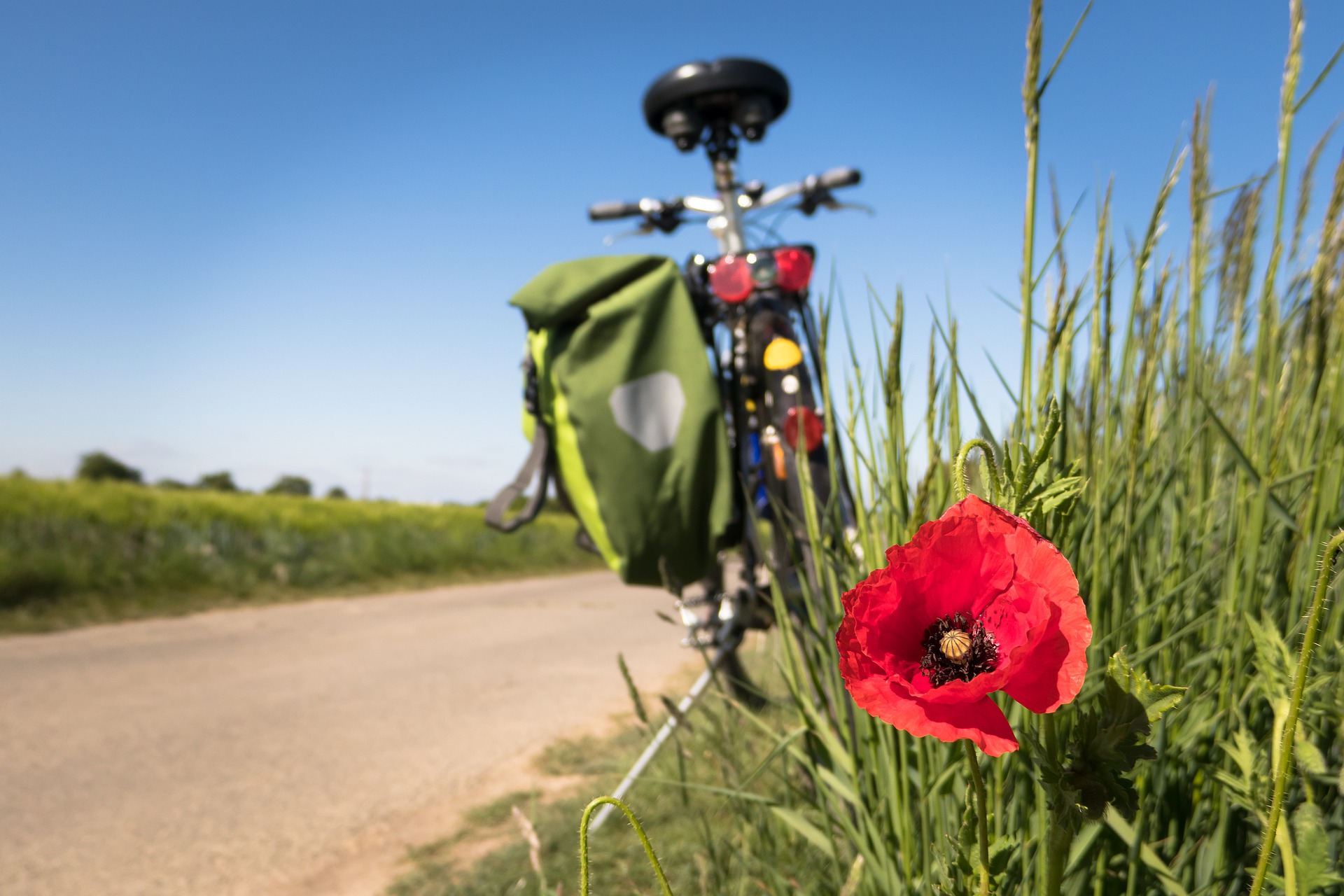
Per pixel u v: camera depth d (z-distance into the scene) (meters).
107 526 11.70
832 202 2.92
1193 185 1.31
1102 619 1.05
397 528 16.31
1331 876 0.69
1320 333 1.15
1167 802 1.13
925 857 1.09
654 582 2.39
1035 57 0.86
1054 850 0.72
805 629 1.51
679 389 2.29
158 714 4.60
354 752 3.86
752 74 2.61
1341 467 1.08
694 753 2.12
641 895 1.79
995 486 0.75
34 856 2.72
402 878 2.38
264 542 13.19
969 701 0.56
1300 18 0.94
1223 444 1.30
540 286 2.34
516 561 16.14
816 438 2.02
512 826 2.72
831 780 1.34
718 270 2.27
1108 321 1.02
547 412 2.41
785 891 1.47
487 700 4.84
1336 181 1.11
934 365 1.10
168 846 2.80
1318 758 0.76
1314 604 0.65
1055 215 1.11
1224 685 1.04
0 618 8.19
